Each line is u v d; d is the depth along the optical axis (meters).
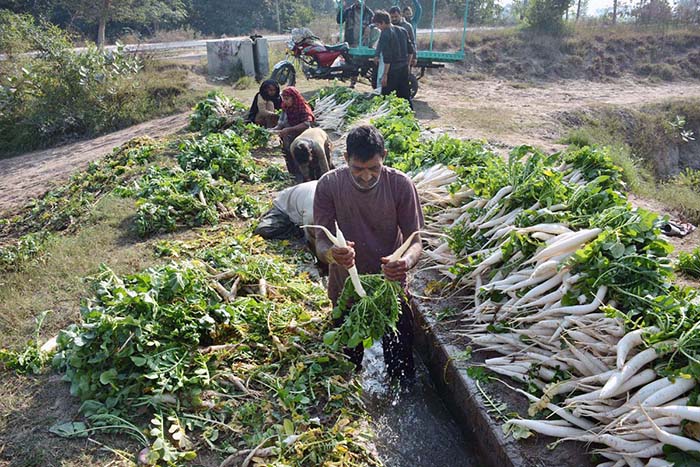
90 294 5.00
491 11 36.97
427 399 4.41
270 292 4.97
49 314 4.75
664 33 25.84
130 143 10.37
